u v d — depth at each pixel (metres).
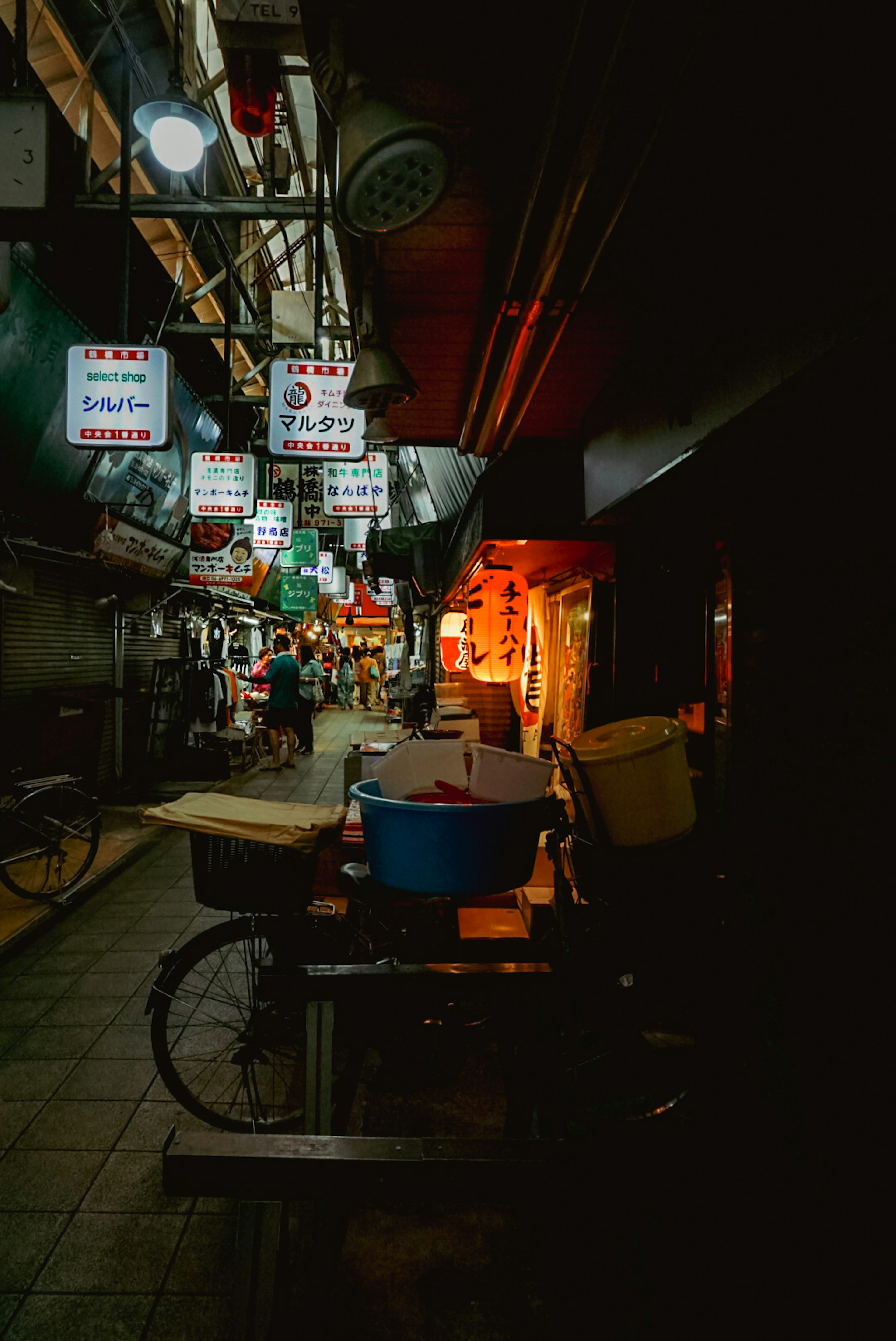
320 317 8.98
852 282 1.65
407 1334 2.87
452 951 4.63
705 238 2.64
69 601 11.89
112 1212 3.52
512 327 3.60
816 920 2.53
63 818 8.25
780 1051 2.75
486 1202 1.70
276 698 16.89
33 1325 2.94
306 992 2.84
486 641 7.81
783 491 2.88
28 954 6.54
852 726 2.37
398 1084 3.99
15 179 5.86
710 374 2.61
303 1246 3.31
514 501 5.91
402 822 2.83
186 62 8.57
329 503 13.22
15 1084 4.57
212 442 17.17
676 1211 1.81
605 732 3.91
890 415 2.15
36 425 9.18
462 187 2.71
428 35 2.11
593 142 2.18
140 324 11.89
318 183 8.15
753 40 1.76
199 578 15.69
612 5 1.75
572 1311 2.97
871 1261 2.04
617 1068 3.74
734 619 3.71
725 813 4.90
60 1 7.32
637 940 3.55
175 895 8.17
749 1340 2.09
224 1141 1.75
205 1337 2.90
